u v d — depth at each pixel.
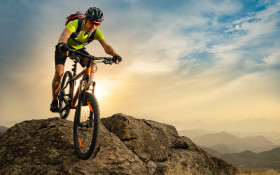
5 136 4.44
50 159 3.60
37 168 3.40
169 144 6.27
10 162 3.58
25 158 3.64
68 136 4.18
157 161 5.05
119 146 4.52
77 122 3.37
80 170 3.42
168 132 6.76
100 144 4.30
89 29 3.88
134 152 4.91
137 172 3.94
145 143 5.37
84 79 3.39
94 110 2.97
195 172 5.53
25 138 4.14
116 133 5.45
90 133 3.99
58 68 4.11
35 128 4.49
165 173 4.62
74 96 3.67
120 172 3.70
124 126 5.50
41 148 3.85
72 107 3.88
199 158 6.24
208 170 6.13
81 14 3.89
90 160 3.72
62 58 4.16
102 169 3.62
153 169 4.57
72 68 3.94
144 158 4.80
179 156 5.71
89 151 3.00
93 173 3.45
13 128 4.64
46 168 3.40
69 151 3.80
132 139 5.26
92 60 3.45
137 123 5.94
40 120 4.98
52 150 3.81
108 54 4.36
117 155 4.14
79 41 3.98
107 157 3.96
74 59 3.61
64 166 3.44
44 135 4.18
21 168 3.42
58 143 3.97
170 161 5.30
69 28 3.56
